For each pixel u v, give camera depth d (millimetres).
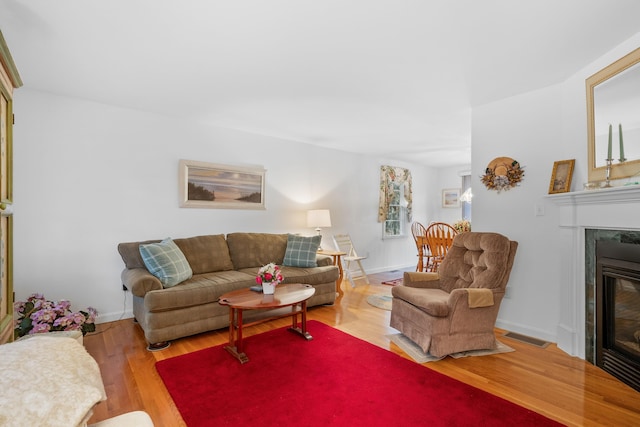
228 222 4340
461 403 1935
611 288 2344
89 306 3324
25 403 646
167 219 3828
